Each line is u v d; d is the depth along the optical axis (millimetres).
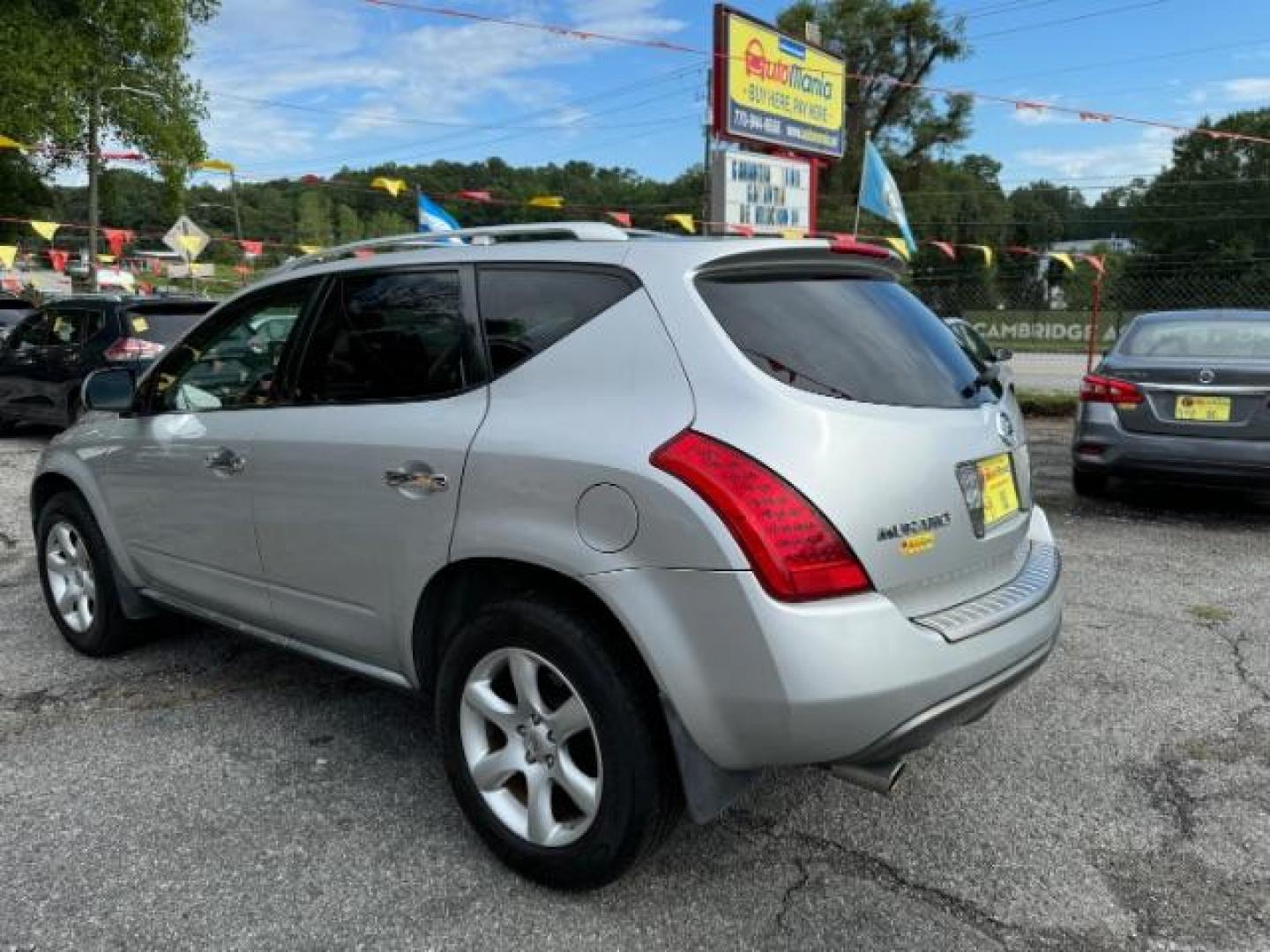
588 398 2514
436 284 2943
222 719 3693
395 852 2807
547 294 2707
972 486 2635
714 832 2926
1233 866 2746
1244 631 4641
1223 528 6707
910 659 2301
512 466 2531
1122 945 2420
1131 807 3066
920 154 50438
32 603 5109
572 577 2422
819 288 2754
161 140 27031
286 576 3273
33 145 24422
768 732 2244
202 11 27938
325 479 3033
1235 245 51406
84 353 9992
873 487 2328
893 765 2406
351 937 2439
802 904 2578
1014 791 3168
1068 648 4426
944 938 2447
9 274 33000
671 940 2436
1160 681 4047
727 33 14859
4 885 2641
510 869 2703
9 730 3596
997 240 50312
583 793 2518
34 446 10625
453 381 2818
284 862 2758
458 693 2734
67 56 24844
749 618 2197
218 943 2414
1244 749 3441
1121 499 7652
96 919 2500
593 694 2426
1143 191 54156
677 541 2252
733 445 2268
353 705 3826
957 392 2791
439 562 2723
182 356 3766
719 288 2527
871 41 48562
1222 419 6402
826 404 2367
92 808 3037
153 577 3924
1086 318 26484
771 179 15977
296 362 3281
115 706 3811
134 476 3850
